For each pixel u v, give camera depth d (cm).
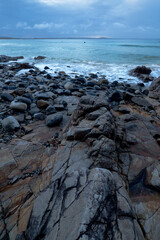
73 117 547
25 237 217
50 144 470
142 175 345
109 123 437
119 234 195
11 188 320
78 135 412
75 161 342
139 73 1703
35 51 4200
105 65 2255
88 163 331
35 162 395
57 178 303
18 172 362
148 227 240
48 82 1271
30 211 263
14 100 732
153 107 848
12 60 2722
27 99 750
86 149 375
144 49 4591
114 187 258
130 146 453
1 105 725
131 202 258
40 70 1922
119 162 386
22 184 330
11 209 275
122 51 4038
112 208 223
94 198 226
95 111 511
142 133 529
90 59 2808
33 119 639
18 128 545
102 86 1229
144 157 405
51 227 213
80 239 183
